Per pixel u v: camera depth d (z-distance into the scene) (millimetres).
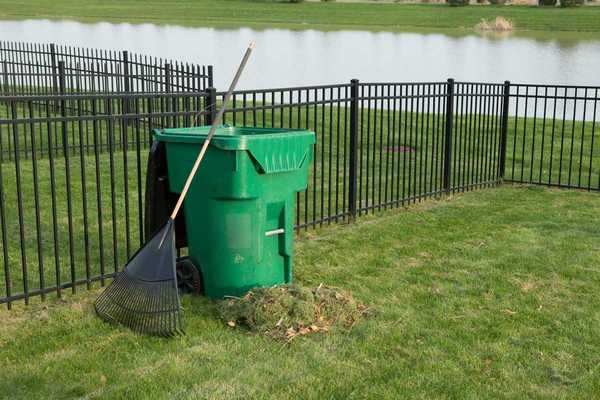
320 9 72062
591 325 4812
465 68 27625
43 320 4730
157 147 5090
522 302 5227
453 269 5965
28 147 11594
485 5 77062
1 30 42562
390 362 4199
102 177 9391
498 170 9992
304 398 3756
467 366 4176
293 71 25922
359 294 5316
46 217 7367
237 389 3826
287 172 4992
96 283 5508
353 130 7438
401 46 37344
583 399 3812
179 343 4371
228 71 25391
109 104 5301
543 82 23766
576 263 6156
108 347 4316
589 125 14984
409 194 8367
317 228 7270
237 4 77688
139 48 33500
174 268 4590
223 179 4727
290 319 4570
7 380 3883
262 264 5004
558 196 9109
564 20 56750
